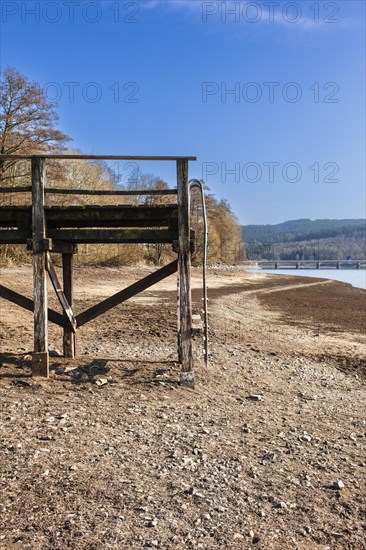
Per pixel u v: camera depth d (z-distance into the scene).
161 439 6.06
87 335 12.91
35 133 30.61
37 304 8.15
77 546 3.88
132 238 8.36
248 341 13.95
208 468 5.37
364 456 6.13
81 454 5.44
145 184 53.91
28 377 8.06
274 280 60.12
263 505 4.68
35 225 8.14
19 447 5.46
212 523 4.31
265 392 8.95
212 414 7.25
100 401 7.29
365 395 9.41
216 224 87.50
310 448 6.27
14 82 29.14
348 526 4.41
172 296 25.17
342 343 15.05
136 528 4.16
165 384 8.36
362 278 85.00
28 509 4.32
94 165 41.16
